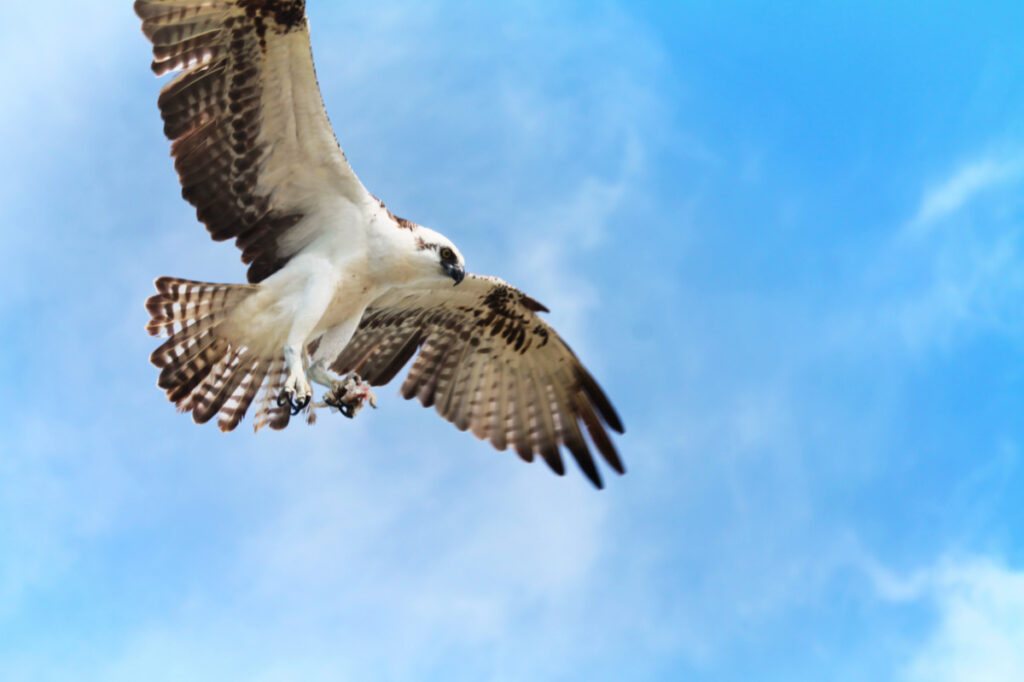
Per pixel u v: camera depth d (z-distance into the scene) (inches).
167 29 425.4
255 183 463.8
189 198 460.8
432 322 552.7
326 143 453.4
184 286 459.2
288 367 449.7
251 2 418.3
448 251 492.1
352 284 477.1
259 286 463.2
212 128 446.6
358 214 473.4
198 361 471.5
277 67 432.5
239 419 481.1
